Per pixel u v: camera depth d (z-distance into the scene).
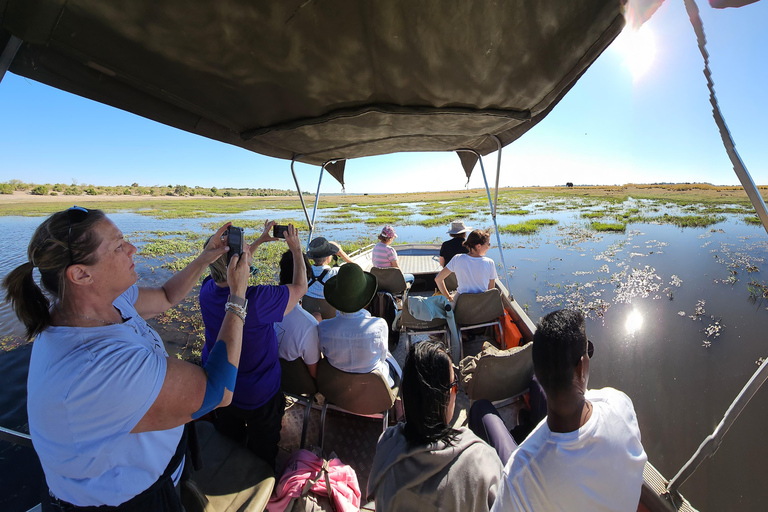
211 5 1.24
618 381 4.41
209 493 1.60
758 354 4.84
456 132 2.88
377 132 2.84
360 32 1.44
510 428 2.44
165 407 1.00
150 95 1.82
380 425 2.53
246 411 1.91
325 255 3.32
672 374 4.50
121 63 1.48
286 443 2.45
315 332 2.18
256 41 1.44
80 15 1.20
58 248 0.89
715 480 2.95
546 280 8.70
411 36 1.47
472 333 3.65
